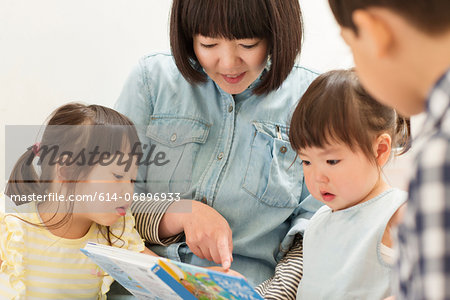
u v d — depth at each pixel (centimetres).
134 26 170
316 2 178
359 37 54
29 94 159
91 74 167
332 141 97
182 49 120
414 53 50
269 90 124
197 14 108
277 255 129
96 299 125
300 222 125
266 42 113
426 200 42
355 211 103
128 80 137
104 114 121
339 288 100
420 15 48
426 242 42
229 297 83
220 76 119
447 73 45
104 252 95
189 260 125
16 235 111
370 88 56
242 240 124
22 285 111
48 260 117
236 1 104
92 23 165
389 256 97
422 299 43
